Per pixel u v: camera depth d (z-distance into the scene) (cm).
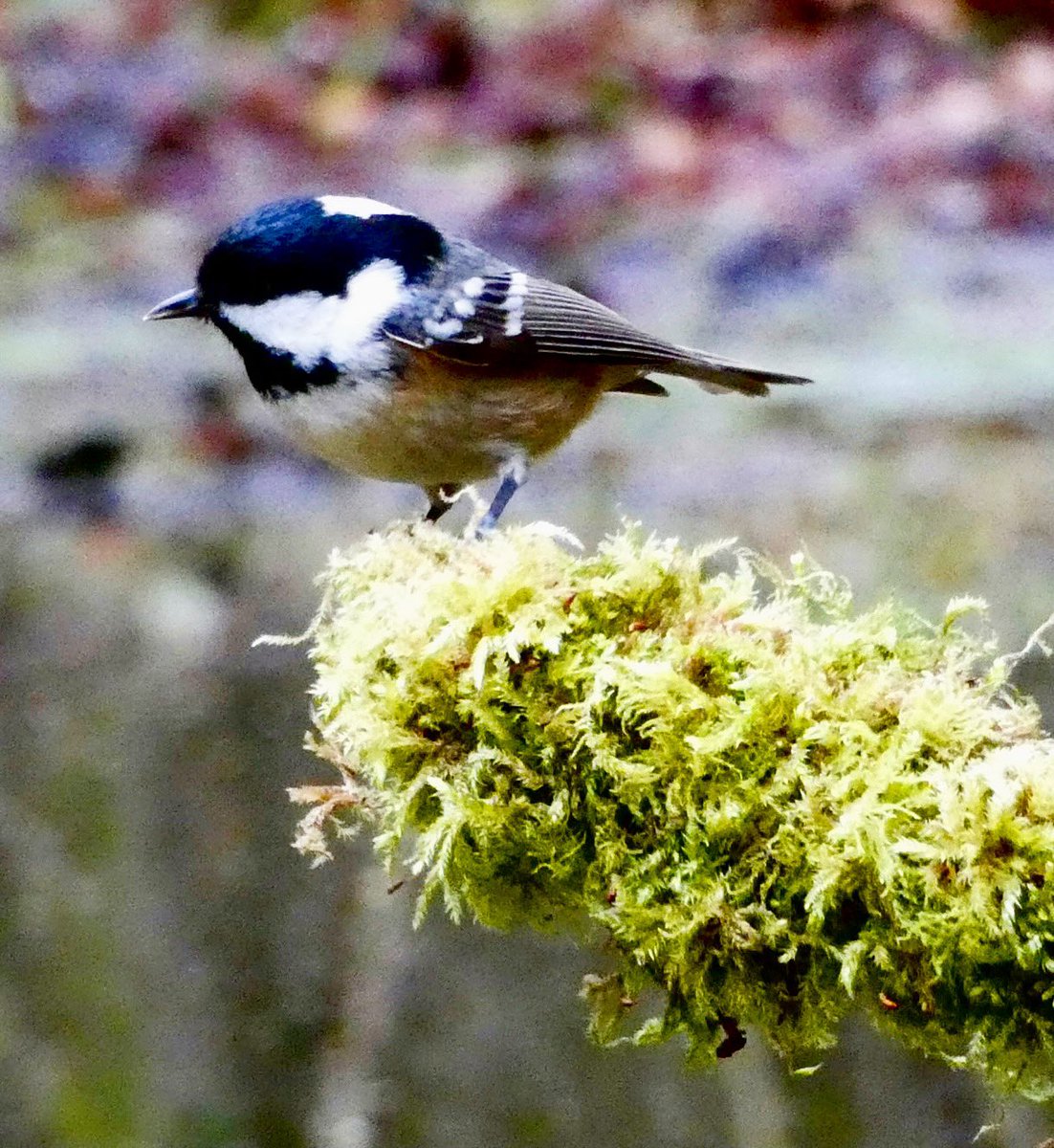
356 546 589
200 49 2345
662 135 2106
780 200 1895
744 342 1545
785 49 2297
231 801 1067
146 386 1413
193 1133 1043
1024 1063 405
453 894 471
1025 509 1142
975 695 436
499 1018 1024
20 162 2078
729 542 485
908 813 406
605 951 473
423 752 468
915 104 2116
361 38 2342
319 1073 1044
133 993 1052
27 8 2433
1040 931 393
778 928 417
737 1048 441
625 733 440
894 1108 955
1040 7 2266
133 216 1947
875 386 1377
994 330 1510
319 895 1052
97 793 1073
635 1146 997
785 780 419
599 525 1184
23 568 1152
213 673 1086
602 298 1706
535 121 2155
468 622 459
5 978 1052
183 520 1212
